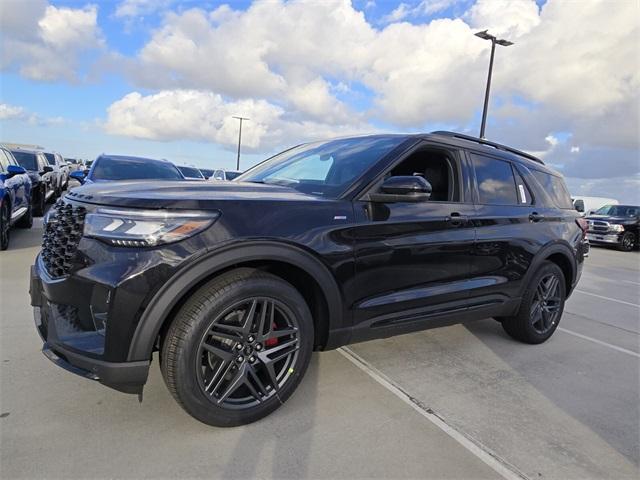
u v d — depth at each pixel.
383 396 2.91
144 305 2.09
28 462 2.06
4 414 2.42
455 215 3.26
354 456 2.26
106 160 7.98
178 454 2.18
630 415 2.90
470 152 3.60
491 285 3.54
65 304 2.25
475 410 2.82
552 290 4.20
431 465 2.23
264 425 2.48
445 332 4.34
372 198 2.81
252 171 3.91
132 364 2.11
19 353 3.16
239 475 2.06
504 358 3.78
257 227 2.32
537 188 4.15
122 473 2.03
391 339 4.03
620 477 2.23
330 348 2.76
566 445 2.49
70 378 2.84
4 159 7.86
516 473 2.21
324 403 2.77
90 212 2.25
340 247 2.61
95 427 2.36
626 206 18.45
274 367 2.55
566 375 3.51
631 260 13.59
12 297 4.46
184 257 2.12
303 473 2.11
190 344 2.18
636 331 5.01
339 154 3.31
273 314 2.44
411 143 3.16
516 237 3.71
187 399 2.22
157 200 2.18
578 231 4.54
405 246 2.93
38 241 7.75
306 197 2.66
